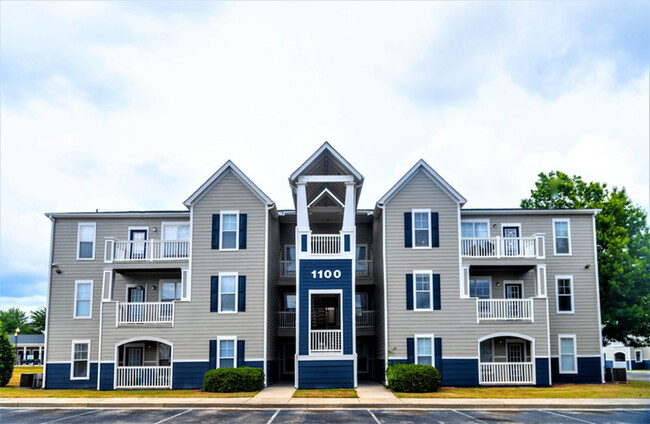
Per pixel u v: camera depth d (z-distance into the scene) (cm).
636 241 3325
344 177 2477
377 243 2847
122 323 2497
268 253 2592
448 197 2609
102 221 2823
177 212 2817
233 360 2480
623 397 2039
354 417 1636
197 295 2531
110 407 1883
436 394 2119
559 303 2733
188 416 1667
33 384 2661
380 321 2695
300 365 2344
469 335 2478
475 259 2600
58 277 2764
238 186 2623
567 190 3862
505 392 2195
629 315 3089
